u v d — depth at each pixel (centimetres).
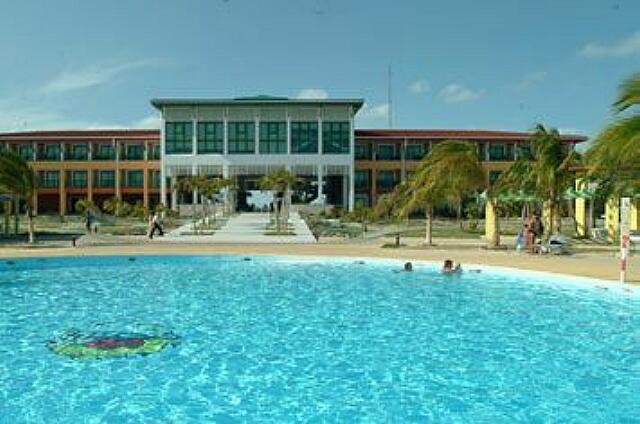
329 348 1100
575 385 886
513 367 977
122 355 1053
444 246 2997
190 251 2677
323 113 6856
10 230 4125
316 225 4797
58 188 7631
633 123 1420
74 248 2809
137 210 5916
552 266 2086
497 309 1466
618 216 3444
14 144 7581
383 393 851
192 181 5212
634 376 929
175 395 842
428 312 1431
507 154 7531
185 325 1295
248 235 3731
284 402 814
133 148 7662
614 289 1633
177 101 6731
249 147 6856
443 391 859
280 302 1574
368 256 2497
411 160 7594
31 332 1227
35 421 749
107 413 775
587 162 1603
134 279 2003
